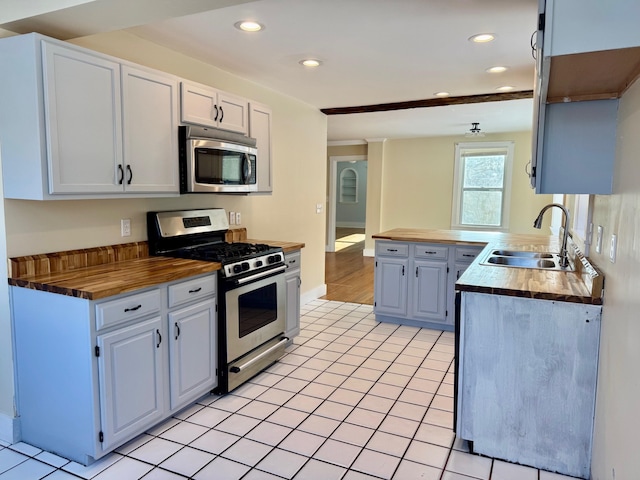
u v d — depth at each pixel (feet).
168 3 6.40
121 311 6.99
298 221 16.35
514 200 24.36
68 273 7.86
